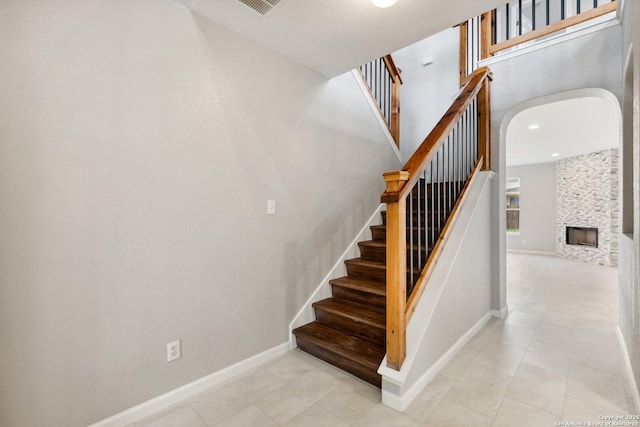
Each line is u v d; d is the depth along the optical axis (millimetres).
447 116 2391
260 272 2361
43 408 1437
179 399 1888
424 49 4621
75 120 1517
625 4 2252
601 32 2680
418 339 1931
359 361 2039
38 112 1415
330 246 2969
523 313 3461
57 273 1472
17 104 1363
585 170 7098
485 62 3371
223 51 2109
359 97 3342
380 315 2441
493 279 3312
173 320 1878
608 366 2240
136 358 1727
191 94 1953
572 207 7492
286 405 1827
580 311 3529
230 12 1960
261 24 2080
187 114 1935
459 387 1986
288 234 2574
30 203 1399
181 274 1911
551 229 8148
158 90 1805
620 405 1784
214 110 2068
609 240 6449
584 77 2754
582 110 4035
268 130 2404
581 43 2779
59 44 1471
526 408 1767
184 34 1919
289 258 2580
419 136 4648
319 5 1858
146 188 1759
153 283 1791
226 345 2146
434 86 4516
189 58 1942
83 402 1550
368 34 2180
